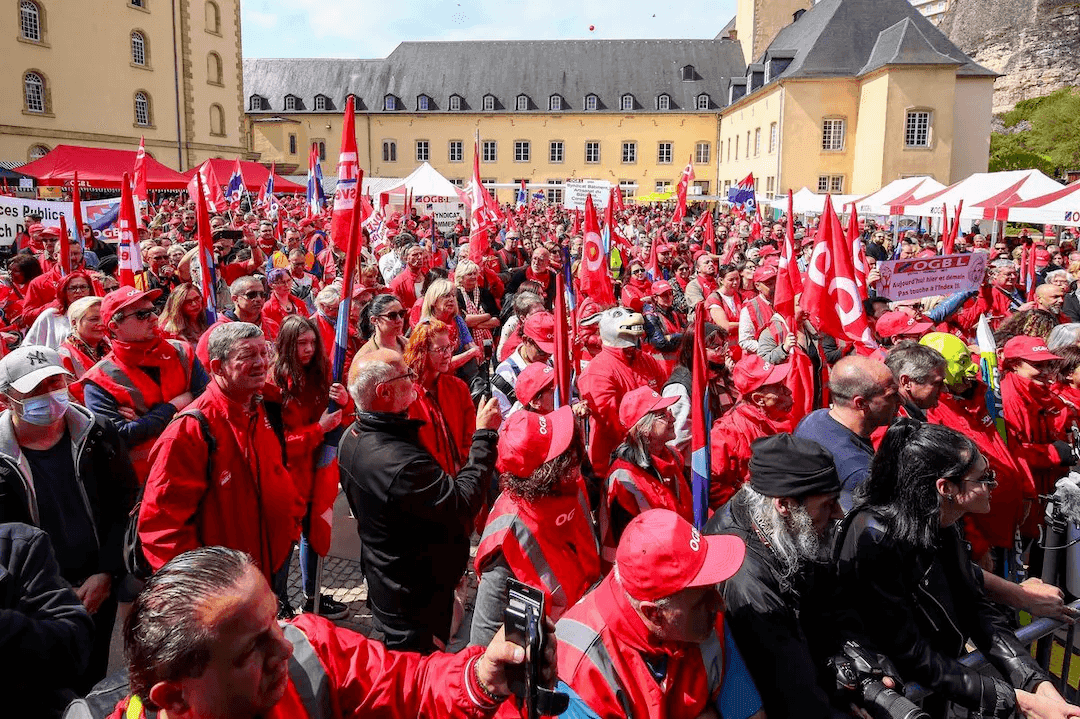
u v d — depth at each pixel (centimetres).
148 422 425
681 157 6694
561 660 232
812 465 253
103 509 354
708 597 225
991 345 633
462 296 805
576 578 333
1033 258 1141
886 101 4134
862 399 361
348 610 521
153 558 334
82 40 4072
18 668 240
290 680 192
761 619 247
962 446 274
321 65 6950
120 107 4319
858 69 4500
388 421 347
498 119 6712
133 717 167
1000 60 7106
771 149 4819
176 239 1334
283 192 3272
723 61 6869
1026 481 462
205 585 159
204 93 4962
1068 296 973
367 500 344
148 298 438
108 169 2659
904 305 852
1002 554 491
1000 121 6538
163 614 156
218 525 355
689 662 235
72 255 888
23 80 3769
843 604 274
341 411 475
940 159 4144
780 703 246
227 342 353
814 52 4572
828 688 270
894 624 272
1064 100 4781
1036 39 6762
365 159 6775
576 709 227
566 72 6850
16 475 321
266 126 6650
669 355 693
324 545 477
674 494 396
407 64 6944
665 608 220
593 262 762
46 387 328
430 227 1805
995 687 268
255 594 163
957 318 863
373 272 800
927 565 279
